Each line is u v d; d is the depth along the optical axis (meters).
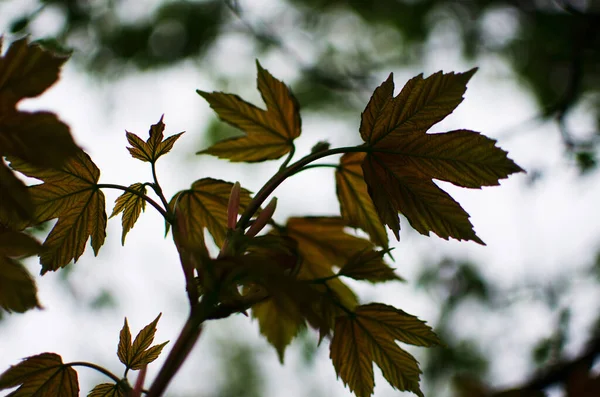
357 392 0.63
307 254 0.68
